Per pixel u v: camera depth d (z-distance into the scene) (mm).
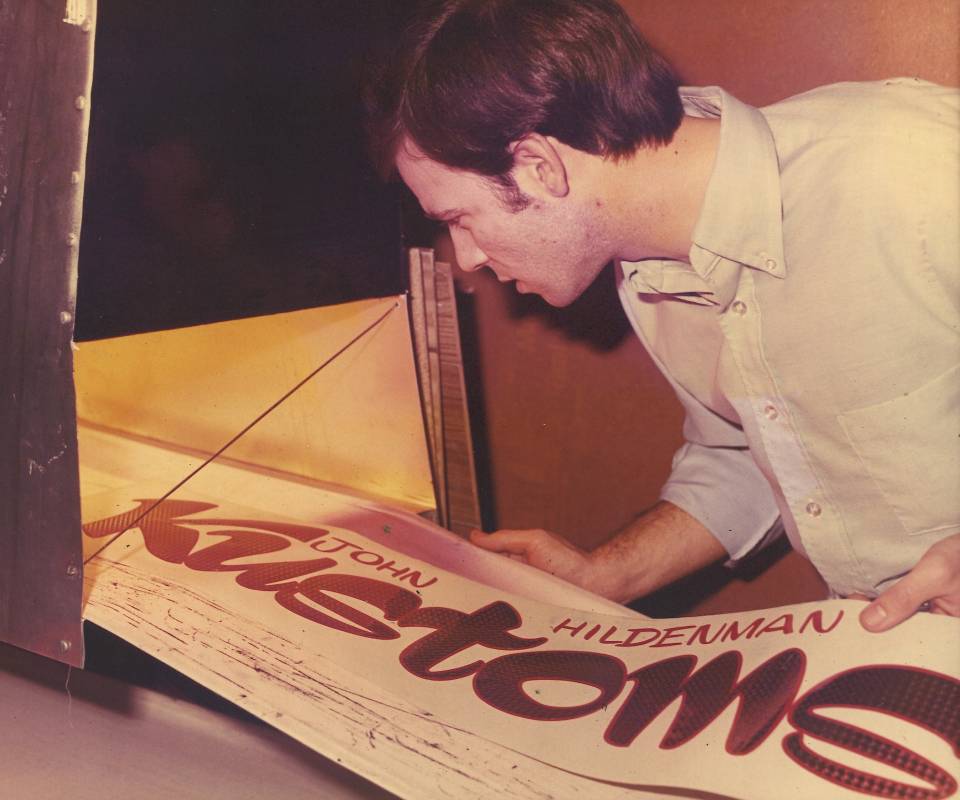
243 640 790
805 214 917
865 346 919
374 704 712
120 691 923
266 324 1209
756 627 795
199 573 916
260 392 1235
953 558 744
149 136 797
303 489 1171
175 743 838
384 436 1174
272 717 687
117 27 761
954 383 919
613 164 948
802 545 1076
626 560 1124
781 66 1186
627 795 615
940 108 894
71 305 691
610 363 1435
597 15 906
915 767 603
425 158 977
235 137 892
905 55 1103
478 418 1579
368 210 1086
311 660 769
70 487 726
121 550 972
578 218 976
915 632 721
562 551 1105
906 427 937
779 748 636
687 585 1456
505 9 903
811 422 997
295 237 983
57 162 685
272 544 1013
